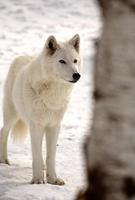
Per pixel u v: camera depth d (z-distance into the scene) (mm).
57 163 14500
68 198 11055
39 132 12586
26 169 13766
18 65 14398
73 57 12617
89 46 37562
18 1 52062
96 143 4816
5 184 12039
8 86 14656
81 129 19375
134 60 4547
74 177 13211
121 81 4598
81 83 28484
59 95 12508
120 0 4633
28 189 11633
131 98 4574
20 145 16672
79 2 53875
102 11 4902
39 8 50469
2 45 36938
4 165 14156
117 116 4641
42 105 12398
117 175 4609
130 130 4578
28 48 36594
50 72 12320
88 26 45906
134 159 4551
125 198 4621
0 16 47188
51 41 12555
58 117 12789
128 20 4598
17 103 13531
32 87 12492
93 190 4871
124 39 4605
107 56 4727
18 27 43875
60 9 51062
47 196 11117
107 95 4707
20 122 15070
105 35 4789
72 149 16203
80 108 23531
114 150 4637
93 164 4848
